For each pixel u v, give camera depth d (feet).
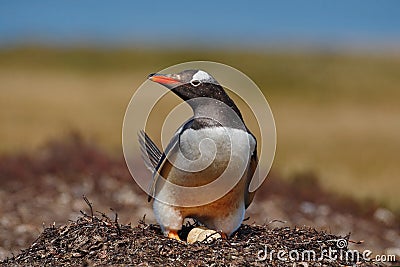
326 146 180.75
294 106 270.67
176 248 58.80
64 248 61.05
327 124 220.23
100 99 239.30
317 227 100.12
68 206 101.71
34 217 94.48
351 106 277.85
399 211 114.32
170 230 62.03
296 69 348.79
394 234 101.76
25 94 240.73
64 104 224.12
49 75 322.96
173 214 61.16
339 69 353.72
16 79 293.23
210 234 61.00
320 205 112.68
